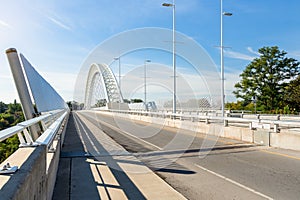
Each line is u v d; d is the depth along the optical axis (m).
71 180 6.17
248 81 43.84
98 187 5.63
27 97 7.32
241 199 4.94
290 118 24.98
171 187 5.61
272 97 42.94
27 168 2.67
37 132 7.58
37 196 3.06
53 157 5.42
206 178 6.38
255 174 6.67
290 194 5.17
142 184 5.84
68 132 18.02
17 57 7.23
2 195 1.95
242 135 13.00
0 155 6.68
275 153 9.52
